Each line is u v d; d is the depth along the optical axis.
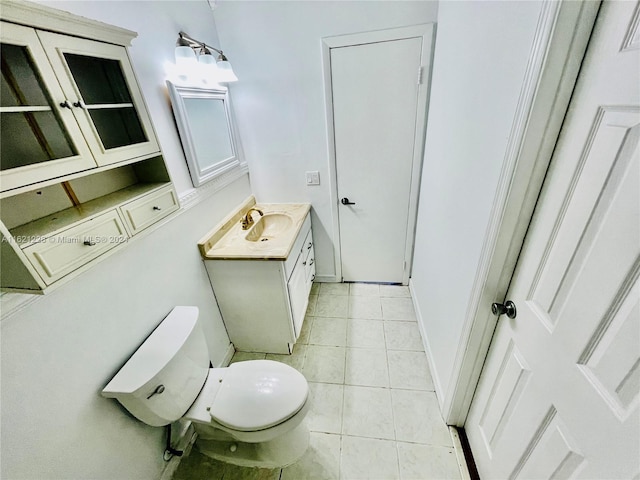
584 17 0.58
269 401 1.19
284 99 1.98
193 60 1.41
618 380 0.55
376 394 1.65
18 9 0.64
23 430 0.77
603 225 0.57
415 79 1.79
